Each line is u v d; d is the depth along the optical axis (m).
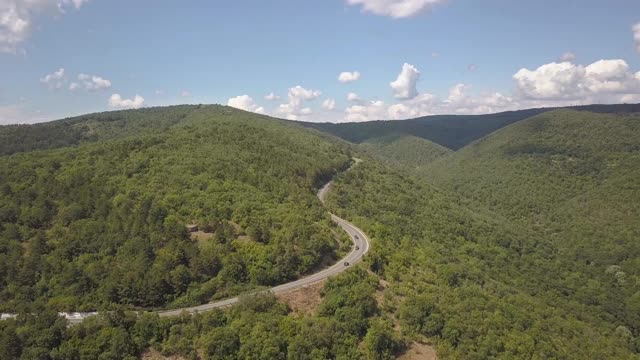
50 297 113.50
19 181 154.38
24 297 113.25
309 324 105.94
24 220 135.38
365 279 125.00
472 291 137.00
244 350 96.56
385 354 104.19
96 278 115.44
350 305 113.06
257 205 151.38
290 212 152.75
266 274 122.25
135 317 100.62
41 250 123.88
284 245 132.00
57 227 133.00
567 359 118.88
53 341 94.19
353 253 146.75
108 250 122.94
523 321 129.50
